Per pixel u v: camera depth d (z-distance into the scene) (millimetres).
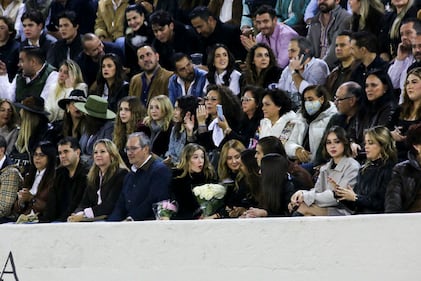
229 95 32750
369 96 30203
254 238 24297
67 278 25875
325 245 23797
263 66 34156
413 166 26469
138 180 30109
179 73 35250
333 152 28031
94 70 37938
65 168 32500
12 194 33562
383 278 23359
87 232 25719
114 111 36062
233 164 29828
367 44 32438
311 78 33281
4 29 40406
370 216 23516
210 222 24656
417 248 23203
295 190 28078
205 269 24688
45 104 37062
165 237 25016
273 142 28906
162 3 39375
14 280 26266
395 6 33281
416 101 29609
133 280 25281
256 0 37562
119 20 39938
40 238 26109
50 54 39688
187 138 32438
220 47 34781
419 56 31516
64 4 41062
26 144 35812
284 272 24094
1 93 38625
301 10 37031
